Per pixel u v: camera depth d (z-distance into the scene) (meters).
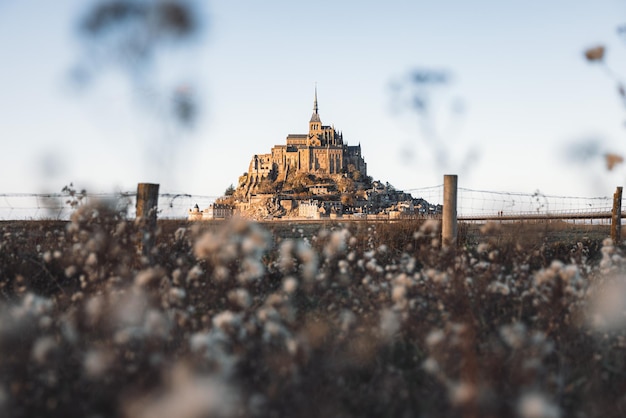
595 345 5.42
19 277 6.77
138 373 4.07
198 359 3.92
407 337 5.67
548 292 5.72
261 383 4.17
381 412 4.29
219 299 6.12
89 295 6.10
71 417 3.88
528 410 3.50
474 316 5.73
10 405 3.79
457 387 4.12
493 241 9.90
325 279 7.02
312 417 3.95
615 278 6.96
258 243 4.80
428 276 6.56
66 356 4.54
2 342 4.59
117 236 7.14
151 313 4.47
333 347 5.00
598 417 4.16
